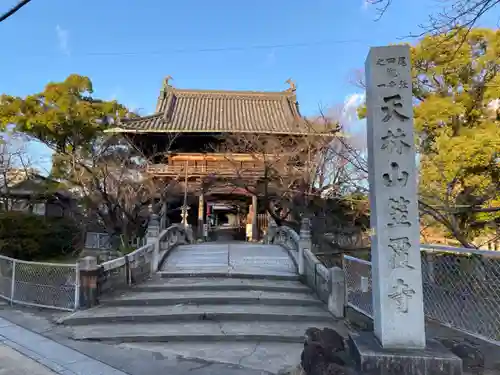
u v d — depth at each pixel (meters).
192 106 30.62
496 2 4.25
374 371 4.20
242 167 23.70
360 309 8.03
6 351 6.23
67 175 22.66
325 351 4.61
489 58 10.94
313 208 19.55
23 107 23.39
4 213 17.56
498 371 4.51
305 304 8.73
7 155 31.48
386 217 4.70
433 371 4.16
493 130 9.71
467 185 9.95
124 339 6.88
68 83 24.50
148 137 25.09
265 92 32.16
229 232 33.69
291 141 22.30
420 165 10.51
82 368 5.56
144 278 10.70
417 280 4.57
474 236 11.56
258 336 6.96
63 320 7.72
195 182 24.66
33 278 9.41
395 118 4.84
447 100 10.91
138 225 19.55
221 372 5.50
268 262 12.59
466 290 6.16
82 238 21.03
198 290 9.68
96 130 23.98
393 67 4.92
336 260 14.41
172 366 5.70
